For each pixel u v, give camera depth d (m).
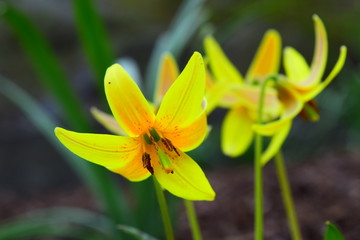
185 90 0.35
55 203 0.94
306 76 0.44
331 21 1.66
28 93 1.45
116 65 0.35
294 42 1.72
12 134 1.33
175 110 0.36
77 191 1.02
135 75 0.60
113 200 0.61
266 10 1.60
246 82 0.48
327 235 0.38
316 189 0.79
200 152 1.11
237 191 0.84
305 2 1.68
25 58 1.48
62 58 1.53
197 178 0.36
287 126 0.44
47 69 0.60
